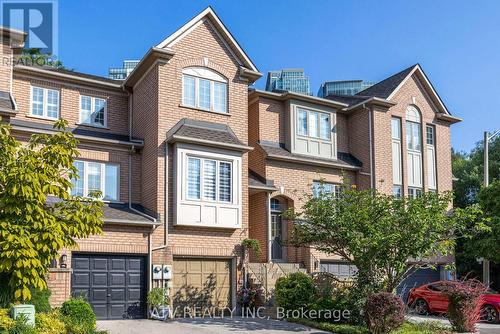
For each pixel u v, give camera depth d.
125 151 21.78
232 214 21.45
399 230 17.19
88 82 22.53
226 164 21.77
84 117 22.48
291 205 24.89
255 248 21.67
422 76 29.17
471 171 40.75
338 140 27.77
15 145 12.76
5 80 20.42
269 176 24.36
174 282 20.38
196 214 20.66
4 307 12.67
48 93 21.92
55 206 12.95
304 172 25.39
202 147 21.16
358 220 17.45
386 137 27.30
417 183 28.30
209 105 22.33
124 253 19.41
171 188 20.69
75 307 14.20
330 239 18.55
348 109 27.75
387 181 26.86
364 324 17.27
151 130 21.34
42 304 13.63
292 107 25.69
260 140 24.98
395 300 15.85
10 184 11.87
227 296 21.28
